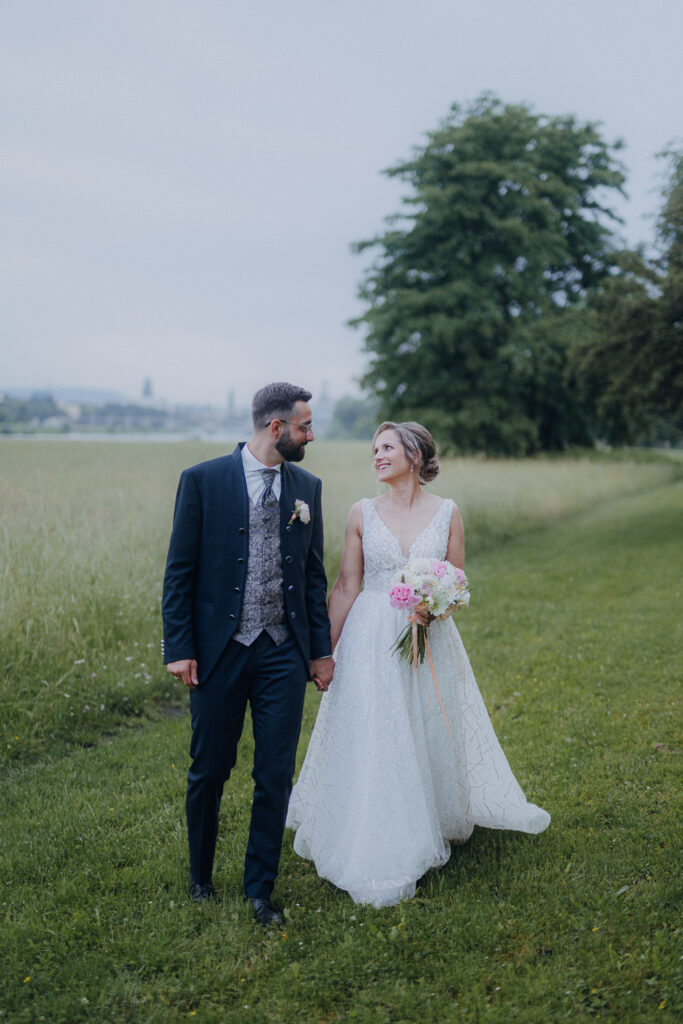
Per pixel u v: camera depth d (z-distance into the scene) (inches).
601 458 1413.6
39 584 237.9
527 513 673.6
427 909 110.1
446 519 126.8
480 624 301.0
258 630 111.3
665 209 585.3
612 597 348.5
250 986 95.7
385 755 114.3
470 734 130.3
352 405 5556.1
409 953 100.8
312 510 117.6
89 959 99.7
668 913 107.3
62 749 181.8
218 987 95.4
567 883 116.2
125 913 110.7
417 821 113.5
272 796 110.9
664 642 260.8
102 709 200.4
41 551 265.7
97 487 470.3
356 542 127.6
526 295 1277.1
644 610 315.9
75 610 236.5
